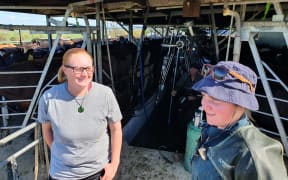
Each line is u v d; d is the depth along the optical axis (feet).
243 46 15.53
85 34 10.59
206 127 3.33
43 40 25.17
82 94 4.92
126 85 14.43
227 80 2.71
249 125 2.66
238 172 2.36
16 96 11.17
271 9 10.95
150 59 18.60
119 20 21.47
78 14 10.91
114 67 13.01
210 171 2.81
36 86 10.70
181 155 10.70
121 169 9.70
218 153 2.68
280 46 16.44
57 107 4.91
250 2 8.16
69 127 4.90
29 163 10.10
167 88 17.58
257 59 8.73
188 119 13.61
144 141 12.98
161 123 14.89
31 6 9.86
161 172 9.53
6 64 12.76
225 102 2.67
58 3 10.05
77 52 4.73
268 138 2.48
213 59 14.39
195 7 9.32
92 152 5.20
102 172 5.52
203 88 2.85
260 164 2.21
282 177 2.21
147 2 10.85
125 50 15.14
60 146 5.14
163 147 12.20
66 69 4.70
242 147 2.42
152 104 17.38
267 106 10.06
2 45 22.17
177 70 15.58
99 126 5.10
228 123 2.76
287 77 10.85
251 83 2.72
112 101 5.27
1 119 13.67
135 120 14.73
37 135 6.67
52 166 5.44
